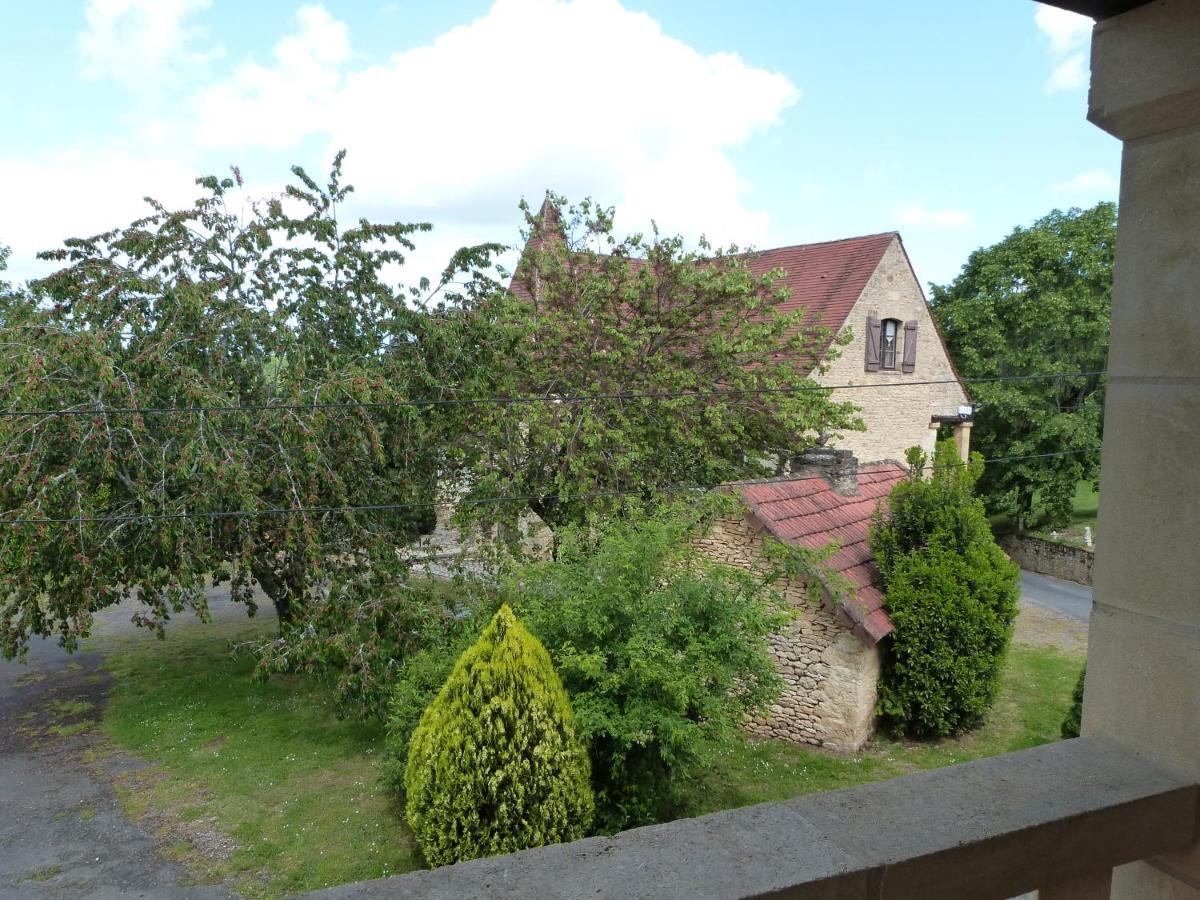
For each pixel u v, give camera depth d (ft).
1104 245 72.84
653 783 26.81
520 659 24.17
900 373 67.41
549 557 44.32
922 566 34.88
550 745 23.85
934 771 4.19
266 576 39.75
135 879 25.44
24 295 36.50
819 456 41.70
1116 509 4.61
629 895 3.09
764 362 46.88
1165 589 4.33
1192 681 4.18
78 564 32.48
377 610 36.42
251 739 35.86
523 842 23.63
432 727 24.73
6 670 44.62
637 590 26.22
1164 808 4.05
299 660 36.19
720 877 3.20
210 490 32.55
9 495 29.86
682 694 23.77
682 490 36.50
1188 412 4.19
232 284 35.96
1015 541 72.23
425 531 45.37
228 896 24.57
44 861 26.45
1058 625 53.57
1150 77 4.21
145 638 50.39
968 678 34.78
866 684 34.47
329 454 35.65
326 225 37.50
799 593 34.76
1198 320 4.15
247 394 36.86
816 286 66.69
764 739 36.06
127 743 35.50
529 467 41.78
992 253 79.15
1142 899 4.45
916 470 36.83
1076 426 68.74
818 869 3.25
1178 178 4.23
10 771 32.86
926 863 3.39
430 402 37.19
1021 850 3.63
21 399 29.43
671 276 46.26
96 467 32.12
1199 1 4.01
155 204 36.27
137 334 34.04
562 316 44.75
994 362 75.77
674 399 41.98
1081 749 4.48
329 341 38.63
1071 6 4.34
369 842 27.45
